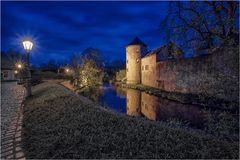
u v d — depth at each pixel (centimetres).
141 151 389
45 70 5291
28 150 424
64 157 379
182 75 2017
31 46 1140
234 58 1350
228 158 376
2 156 411
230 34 1491
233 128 815
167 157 369
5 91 1811
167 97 1933
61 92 1079
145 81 3375
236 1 1480
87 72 2472
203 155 375
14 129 589
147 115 1283
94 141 434
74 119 585
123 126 524
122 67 5844
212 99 1461
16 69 4662
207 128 891
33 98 1115
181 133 489
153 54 2908
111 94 2422
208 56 1623
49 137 471
